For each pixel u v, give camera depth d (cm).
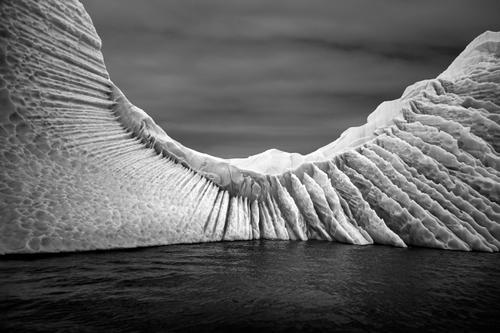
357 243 1133
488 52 1369
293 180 1300
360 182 1257
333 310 470
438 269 738
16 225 722
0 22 856
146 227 937
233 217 1205
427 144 1230
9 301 455
